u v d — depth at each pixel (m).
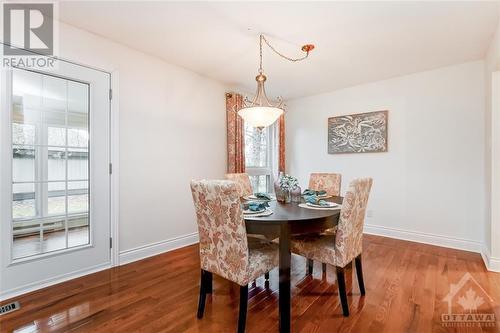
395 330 1.62
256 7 2.02
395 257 2.86
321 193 2.68
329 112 4.25
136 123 2.81
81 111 2.42
